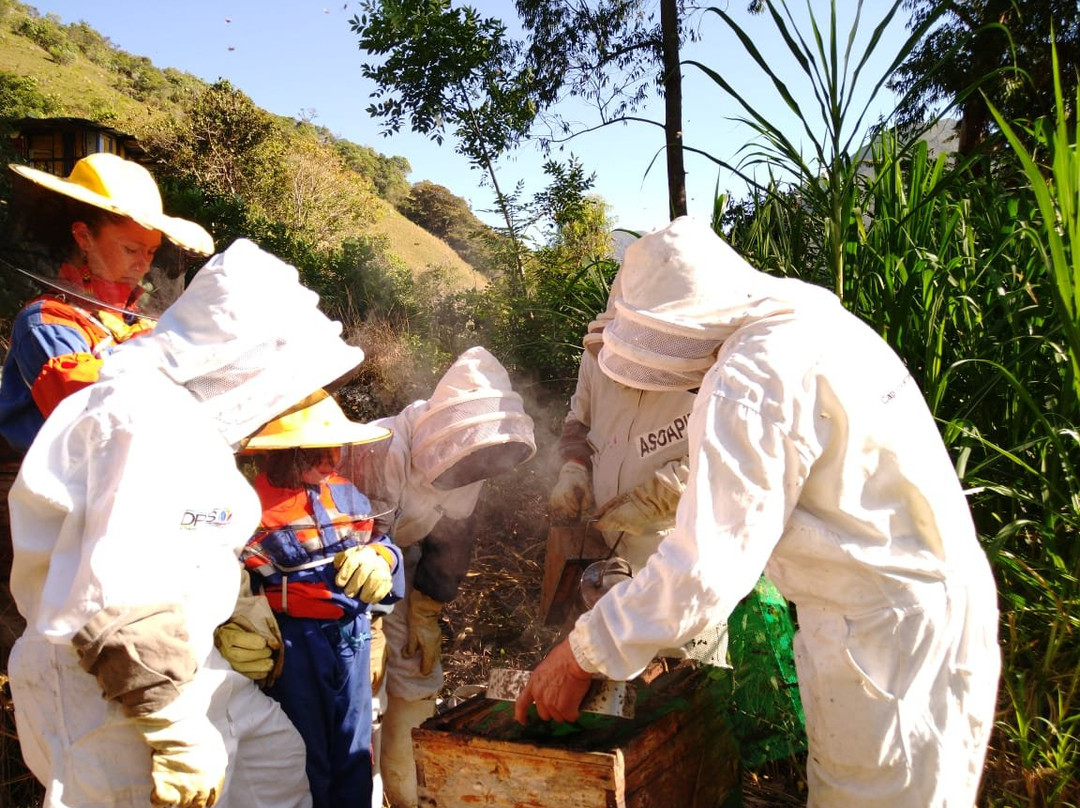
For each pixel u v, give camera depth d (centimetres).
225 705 206
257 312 204
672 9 872
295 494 230
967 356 335
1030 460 311
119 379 194
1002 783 262
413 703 296
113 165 281
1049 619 282
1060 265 263
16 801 291
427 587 285
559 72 915
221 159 2231
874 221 371
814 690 191
